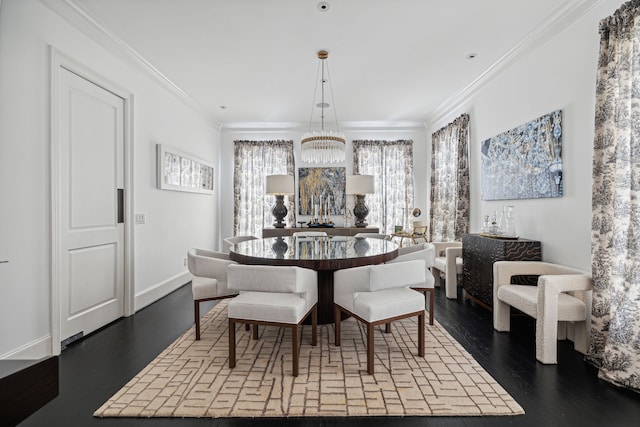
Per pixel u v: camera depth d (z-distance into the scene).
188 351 2.30
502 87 3.46
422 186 5.82
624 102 1.97
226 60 3.30
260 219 5.83
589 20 2.35
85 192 2.63
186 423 1.55
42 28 2.19
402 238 5.50
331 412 1.61
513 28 2.74
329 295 2.72
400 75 3.70
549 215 2.77
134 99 3.24
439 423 1.55
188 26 2.68
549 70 2.76
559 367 2.08
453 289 3.69
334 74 3.67
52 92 2.25
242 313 2.01
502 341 2.50
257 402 1.69
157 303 3.54
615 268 2.00
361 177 4.85
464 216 4.20
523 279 2.91
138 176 3.34
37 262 2.16
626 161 1.97
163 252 3.85
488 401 1.70
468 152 4.20
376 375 1.96
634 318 1.84
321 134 3.58
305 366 2.07
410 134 5.84
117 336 2.62
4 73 1.95
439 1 2.37
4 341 1.97
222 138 5.89
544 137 2.79
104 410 1.62
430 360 2.16
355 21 2.62
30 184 2.12
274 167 5.80
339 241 3.42
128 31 2.75
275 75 3.69
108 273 2.90
